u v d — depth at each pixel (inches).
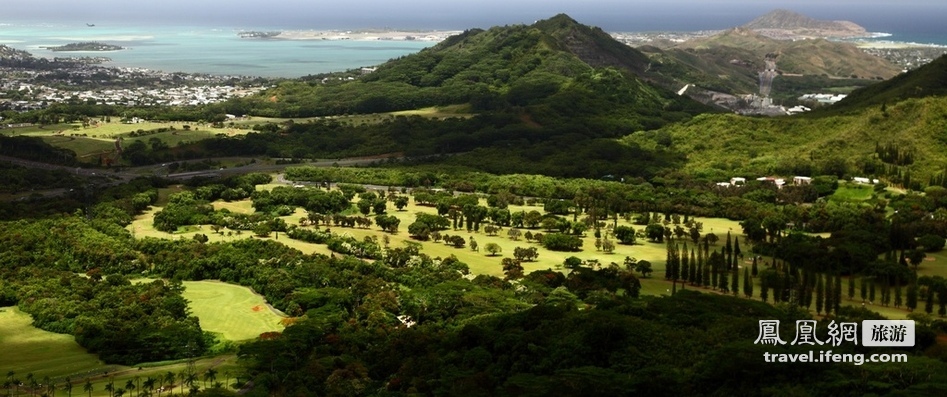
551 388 7327.8
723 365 7332.7
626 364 7741.1
